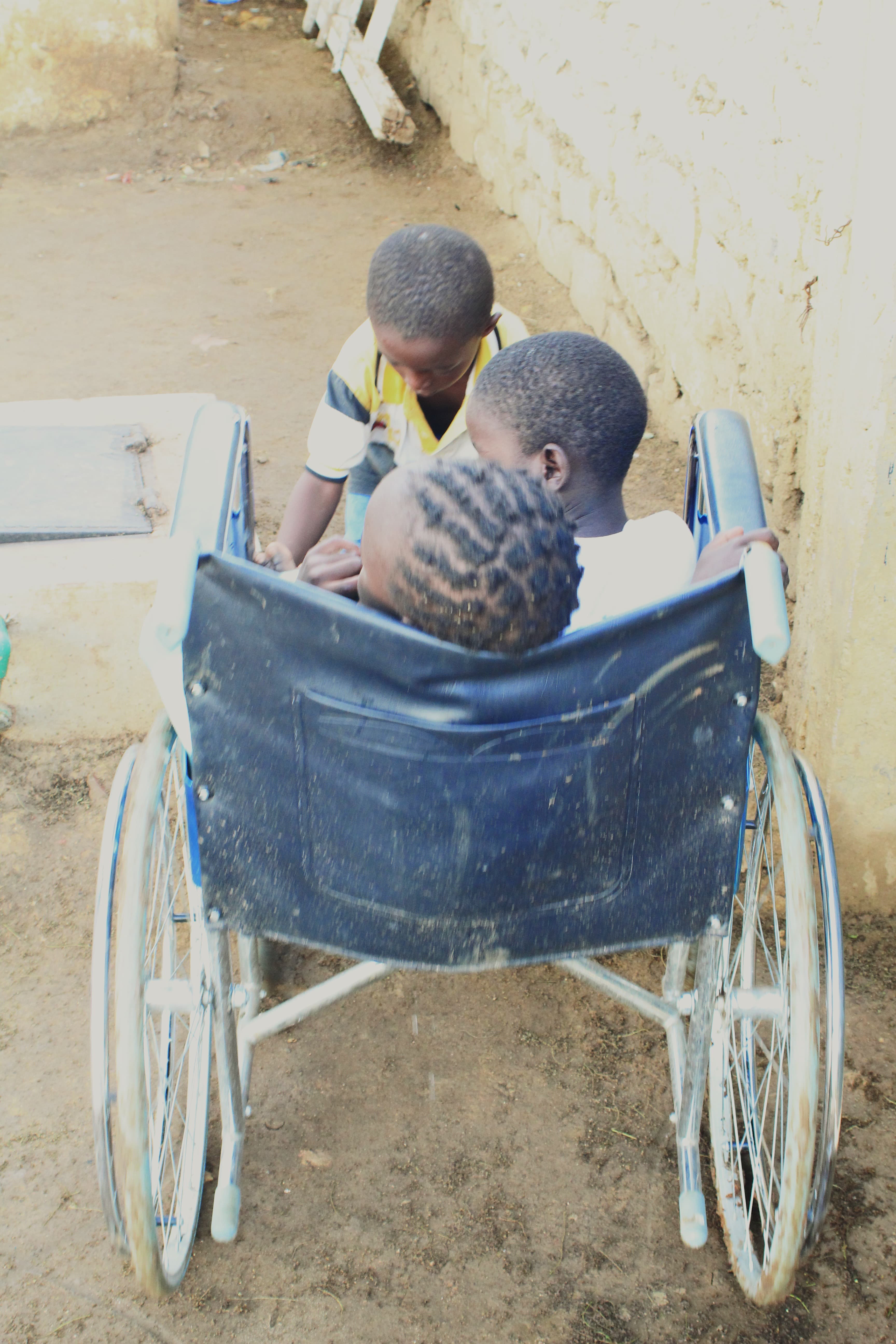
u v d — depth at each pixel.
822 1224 1.67
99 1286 1.91
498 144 6.63
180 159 7.46
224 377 5.08
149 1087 1.89
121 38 7.39
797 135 3.06
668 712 1.41
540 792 1.42
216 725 1.41
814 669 2.60
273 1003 2.43
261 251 6.40
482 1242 1.98
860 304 2.24
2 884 2.71
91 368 5.13
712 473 1.92
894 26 2.03
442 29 7.37
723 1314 1.87
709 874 1.53
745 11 3.42
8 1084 2.25
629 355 4.79
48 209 6.88
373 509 1.35
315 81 8.05
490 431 1.74
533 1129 2.18
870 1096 2.23
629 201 4.73
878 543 2.24
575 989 2.47
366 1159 2.12
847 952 2.52
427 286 2.08
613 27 4.69
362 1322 1.86
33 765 3.06
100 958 1.62
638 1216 2.03
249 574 1.30
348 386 2.38
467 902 1.49
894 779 2.45
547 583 1.30
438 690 1.34
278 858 1.50
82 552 3.07
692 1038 1.77
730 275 3.70
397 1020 2.40
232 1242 1.98
